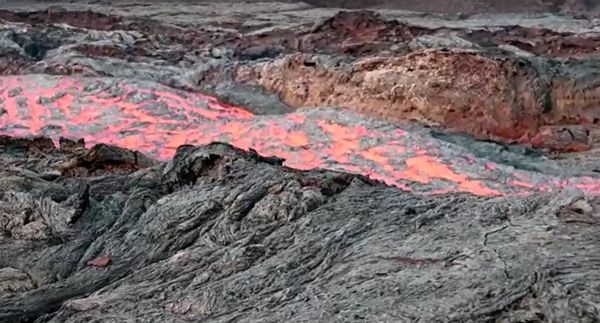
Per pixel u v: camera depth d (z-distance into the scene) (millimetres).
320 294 6953
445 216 8406
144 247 8977
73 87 24953
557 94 23578
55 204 10055
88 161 12305
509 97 23109
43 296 8078
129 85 24844
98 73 27172
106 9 42375
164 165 11727
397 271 7094
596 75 23766
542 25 36312
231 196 9469
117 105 23969
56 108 23672
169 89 25328
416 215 8562
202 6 45188
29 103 23906
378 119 22078
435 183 17938
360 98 24266
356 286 6957
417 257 7270
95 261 8797
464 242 7465
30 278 8703
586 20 38875
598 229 7398
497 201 8633
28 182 10828
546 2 43531
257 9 44250
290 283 7371
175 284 7824
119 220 9828
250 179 10008
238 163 10719
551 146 22281
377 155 19797
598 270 6340
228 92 25797
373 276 7090
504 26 34906
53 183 11000
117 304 7438
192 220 9195
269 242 8289
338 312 6500
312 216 8734
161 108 23703
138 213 9945
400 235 7953
